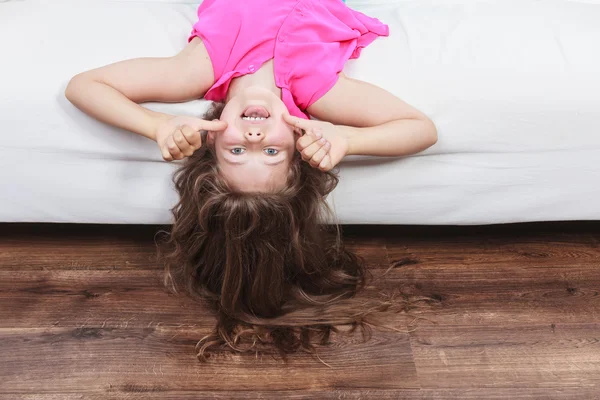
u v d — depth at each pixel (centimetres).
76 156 108
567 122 109
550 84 107
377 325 110
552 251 129
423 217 120
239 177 96
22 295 112
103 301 112
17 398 95
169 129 96
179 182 106
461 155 113
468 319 112
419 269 123
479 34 114
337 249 118
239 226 98
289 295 110
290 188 99
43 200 114
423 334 109
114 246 125
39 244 124
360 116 106
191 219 103
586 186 117
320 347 105
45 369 99
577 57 110
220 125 93
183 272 114
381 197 116
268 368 101
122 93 101
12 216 117
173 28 115
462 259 126
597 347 108
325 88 106
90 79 99
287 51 106
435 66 109
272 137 94
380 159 110
